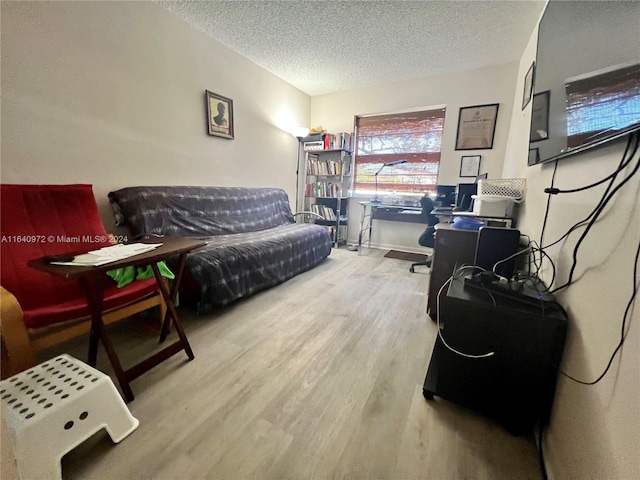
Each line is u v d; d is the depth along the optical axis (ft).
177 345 4.71
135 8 6.95
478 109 11.18
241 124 10.60
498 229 4.75
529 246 5.01
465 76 11.25
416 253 13.20
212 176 9.71
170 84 8.00
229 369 4.67
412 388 4.34
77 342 5.38
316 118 14.78
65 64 5.88
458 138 11.71
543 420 3.43
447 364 3.86
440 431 3.58
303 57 10.32
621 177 2.54
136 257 3.96
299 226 11.25
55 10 5.65
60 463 2.88
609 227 2.65
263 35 8.87
